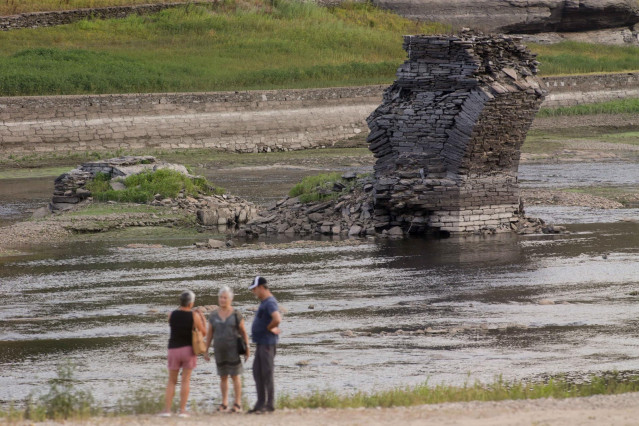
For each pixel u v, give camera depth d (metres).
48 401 62.19
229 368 56.16
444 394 59.28
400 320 90.56
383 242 142.50
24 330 88.44
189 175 179.50
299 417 51.75
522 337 82.81
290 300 100.50
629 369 71.62
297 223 155.25
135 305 99.06
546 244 138.00
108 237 148.50
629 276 111.69
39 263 125.75
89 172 178.88
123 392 66.69
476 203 148.62
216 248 138.25
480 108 139.50
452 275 114.19
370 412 52.72
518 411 51.72
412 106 146.50
